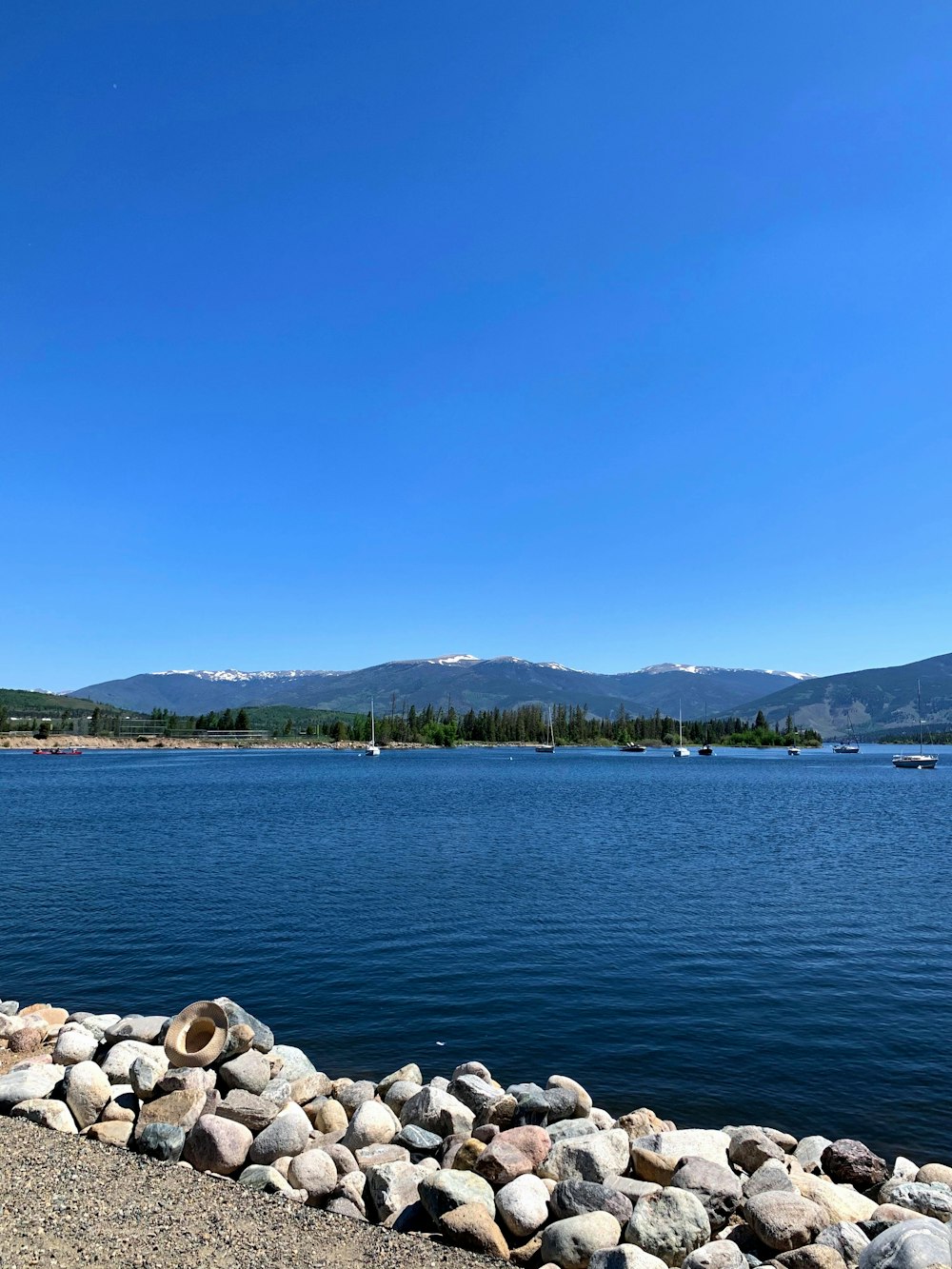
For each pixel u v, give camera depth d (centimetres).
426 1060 1620
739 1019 1856
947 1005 1959
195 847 4609
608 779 12788
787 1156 1125
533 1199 945
